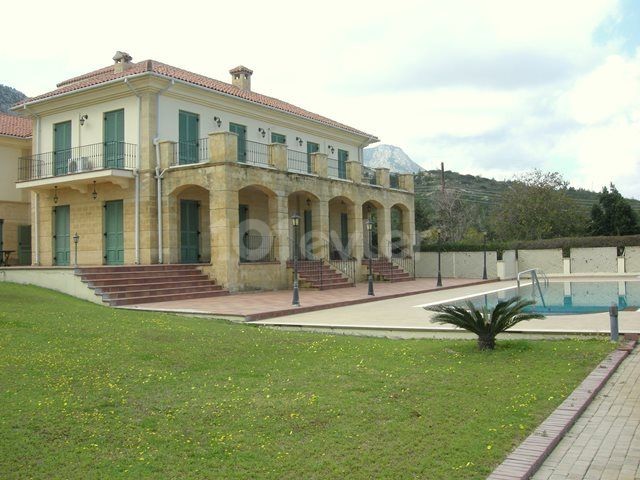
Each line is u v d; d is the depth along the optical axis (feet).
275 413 21.84
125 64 85.20
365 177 108.37
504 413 21.85
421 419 21.18
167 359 31.04
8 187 96.27
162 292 65.16
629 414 22.57
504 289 89.45
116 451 18.04
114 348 33.09
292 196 98.94
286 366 30.48
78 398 23.34
